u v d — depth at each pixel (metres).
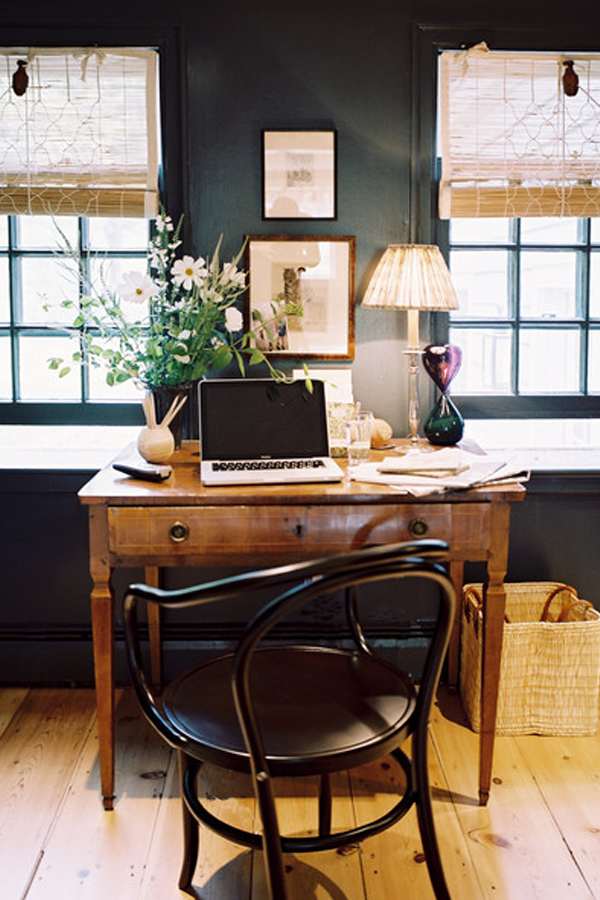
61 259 3.25
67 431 3.37
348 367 3.15
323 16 3.00
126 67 2.99
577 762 2.76
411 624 3.21
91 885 2.21
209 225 3.07
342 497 2.40
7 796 2.56
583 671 2.86
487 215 3.05
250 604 3.21
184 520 2.41
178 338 2.68
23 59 3.01
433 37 3.02
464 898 2.15
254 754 1.68
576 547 3.24
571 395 3.29
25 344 3.32
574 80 3.01
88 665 3.22
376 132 3.05
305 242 3.06
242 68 3.01
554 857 2.30
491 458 2.70
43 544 3.20
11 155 3.03
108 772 2.49
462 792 2.59
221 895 2.17
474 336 3.37
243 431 2.72
